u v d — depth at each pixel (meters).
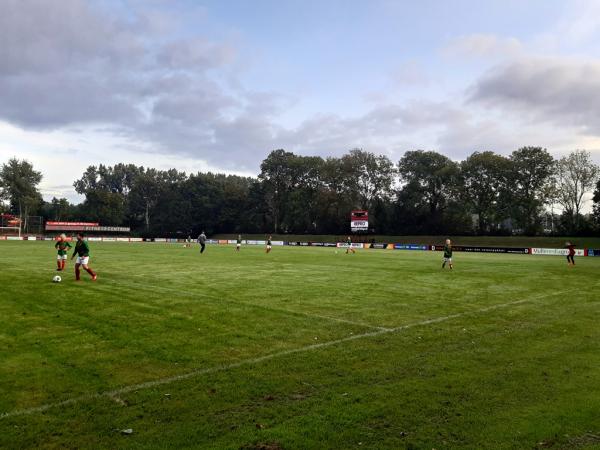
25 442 4.77
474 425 5.34
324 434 5.05
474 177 86.88
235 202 117.06
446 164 93.25
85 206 127.62
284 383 6.68
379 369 7.40
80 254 18.19
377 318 11.66
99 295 14.42
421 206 95.00
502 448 4.80
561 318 12.03
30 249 43.12
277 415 5.54
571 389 6.57
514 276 24.03
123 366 7.41
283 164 107.94
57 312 11.62
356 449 4.73
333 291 16.58
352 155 100.12
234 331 9.95
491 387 6.60
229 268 25.69
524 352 8.55
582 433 5.18
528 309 13.38
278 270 25.06
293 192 104.69
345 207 97.81
